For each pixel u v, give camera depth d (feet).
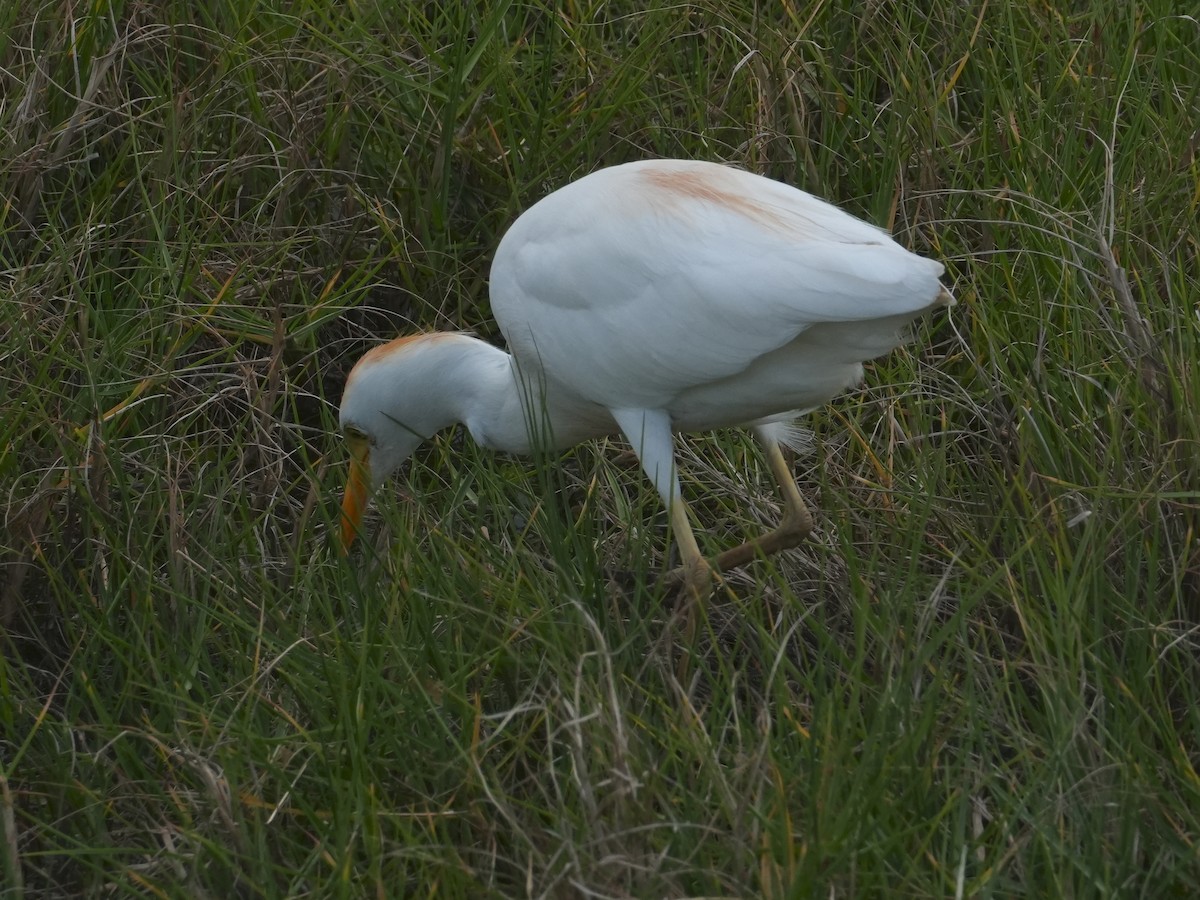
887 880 16.30
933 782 17.88
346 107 29.17
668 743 18.15
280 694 20.92
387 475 25.38
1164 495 20.02
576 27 30.86
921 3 33.06
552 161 29.22
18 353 25.22
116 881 17.35
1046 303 25.54
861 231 20.76
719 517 26.32
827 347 20.72
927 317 26.84
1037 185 27.53
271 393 25.55
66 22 29.66
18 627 23.48
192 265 26.81
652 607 20.65
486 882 17.33
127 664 20.62
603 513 25.63
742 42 30.37
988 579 19.42
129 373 25.21
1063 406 23.30
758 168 28.99
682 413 22.22
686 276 20.62
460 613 21.06
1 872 17.99
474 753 17.85
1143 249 26.22
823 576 22.40
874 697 18.88
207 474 25.53
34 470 23.99
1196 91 29.60
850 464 25.96
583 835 16.83
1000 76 30.71
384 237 28.50
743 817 16.67
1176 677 19.85
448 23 30.37
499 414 24.08
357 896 16.99
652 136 29.89
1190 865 16.69
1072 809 17.17
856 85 30.17
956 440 24.89
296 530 24.62
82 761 20.07
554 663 18.84
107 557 23.27
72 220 28.78
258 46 30.14
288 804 18.67
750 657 22.41
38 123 28.99
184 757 19.03
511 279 22.43
